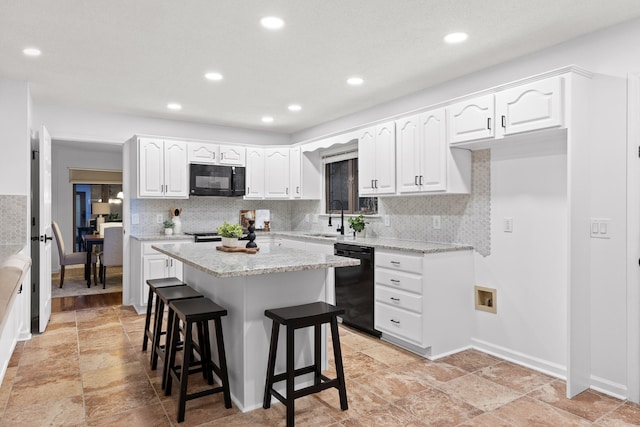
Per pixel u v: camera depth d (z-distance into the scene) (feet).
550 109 8.51
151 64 10.76
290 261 8.18
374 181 13.32
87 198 28.25
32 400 8.18
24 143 11.96
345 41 9.37
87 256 19.88
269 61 10.57
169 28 8.68
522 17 8.23
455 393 8.57
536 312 9.95
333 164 17.76
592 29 8.75
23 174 11.96
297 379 8.71
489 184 10.98
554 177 9.57
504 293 10.63
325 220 17.92
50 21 8.33
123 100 14.19
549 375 9.53
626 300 8.34
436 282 10.63
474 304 11.36
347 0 7.59
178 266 15.56
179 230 17.16
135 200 16.72
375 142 13.26
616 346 8.50
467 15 8.16
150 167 15.76
